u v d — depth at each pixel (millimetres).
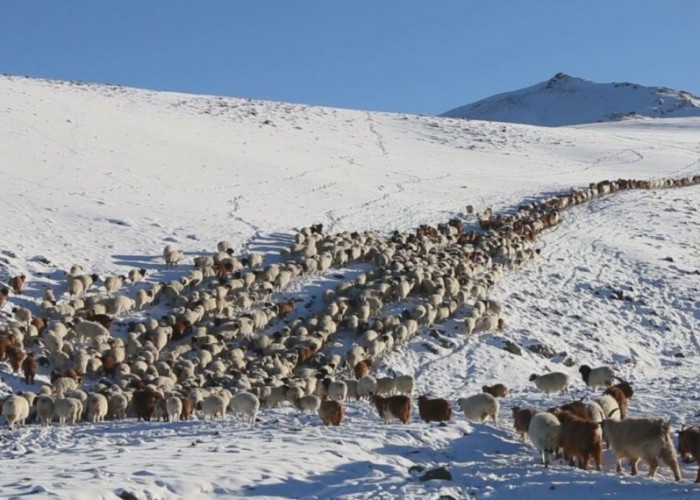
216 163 55750
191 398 21969
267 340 27891
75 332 27281
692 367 30281
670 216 52969
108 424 20625
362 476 14398
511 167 70000
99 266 33562
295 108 87125
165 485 12570
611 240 46219
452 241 41938
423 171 64125
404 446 16406
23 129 54375
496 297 34906
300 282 34156
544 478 14141
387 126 85125
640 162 75812
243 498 12594
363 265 36938
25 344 26562
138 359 25594
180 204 44219
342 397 23359
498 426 19250
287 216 44719
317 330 29047
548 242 45062
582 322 33812
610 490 13258
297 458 14703
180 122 68375
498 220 47188
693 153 82062
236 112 78562
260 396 22797
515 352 29828
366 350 27828
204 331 28203
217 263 34281
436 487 13625
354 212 47906
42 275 31859
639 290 38094
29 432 19203
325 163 62219
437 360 28578
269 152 62688
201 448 15609
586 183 62938
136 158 53000
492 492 13523
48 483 12273
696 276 40688
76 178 46219
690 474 14953
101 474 13023
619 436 14648
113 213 40531
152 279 33000
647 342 33062
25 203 40031
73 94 71562
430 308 31016
